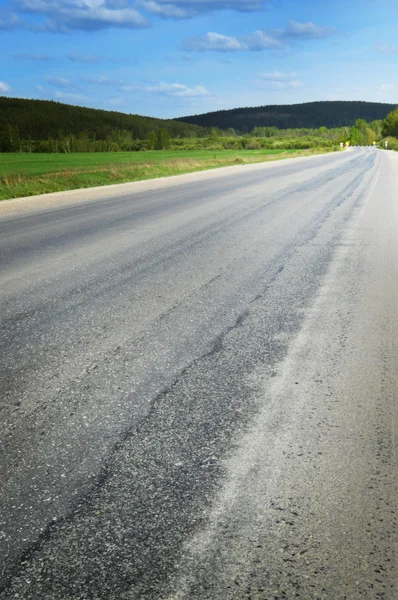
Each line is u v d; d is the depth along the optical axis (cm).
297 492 196
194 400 273
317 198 1273
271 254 641
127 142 14462
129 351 343
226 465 215
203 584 155
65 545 171
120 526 180
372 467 211
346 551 166
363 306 428
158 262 615
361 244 691
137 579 158
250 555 166
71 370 316
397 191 1414
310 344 348
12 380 304
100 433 243
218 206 1163
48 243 771
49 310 439
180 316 414
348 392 279
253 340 358
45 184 1917
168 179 2205
